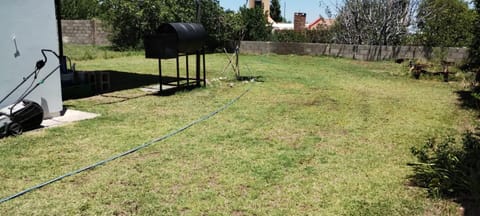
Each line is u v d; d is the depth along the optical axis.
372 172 3.96
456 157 3.78
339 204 3.27
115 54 16.34
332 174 3.91
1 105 5.26
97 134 5.12
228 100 7.49
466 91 8.84
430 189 3.50
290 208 3.20
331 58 15.66
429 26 15.01
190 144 4.78
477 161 3.67
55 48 5.81
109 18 18.84
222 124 5.73
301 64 13.88
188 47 8.20
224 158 4.31
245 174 3.87
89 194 3.40
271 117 6.20
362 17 16.45
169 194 3.41
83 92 7.83
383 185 3.64
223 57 15.74
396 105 7.29
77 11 23.98
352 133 5.38
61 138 4.92
